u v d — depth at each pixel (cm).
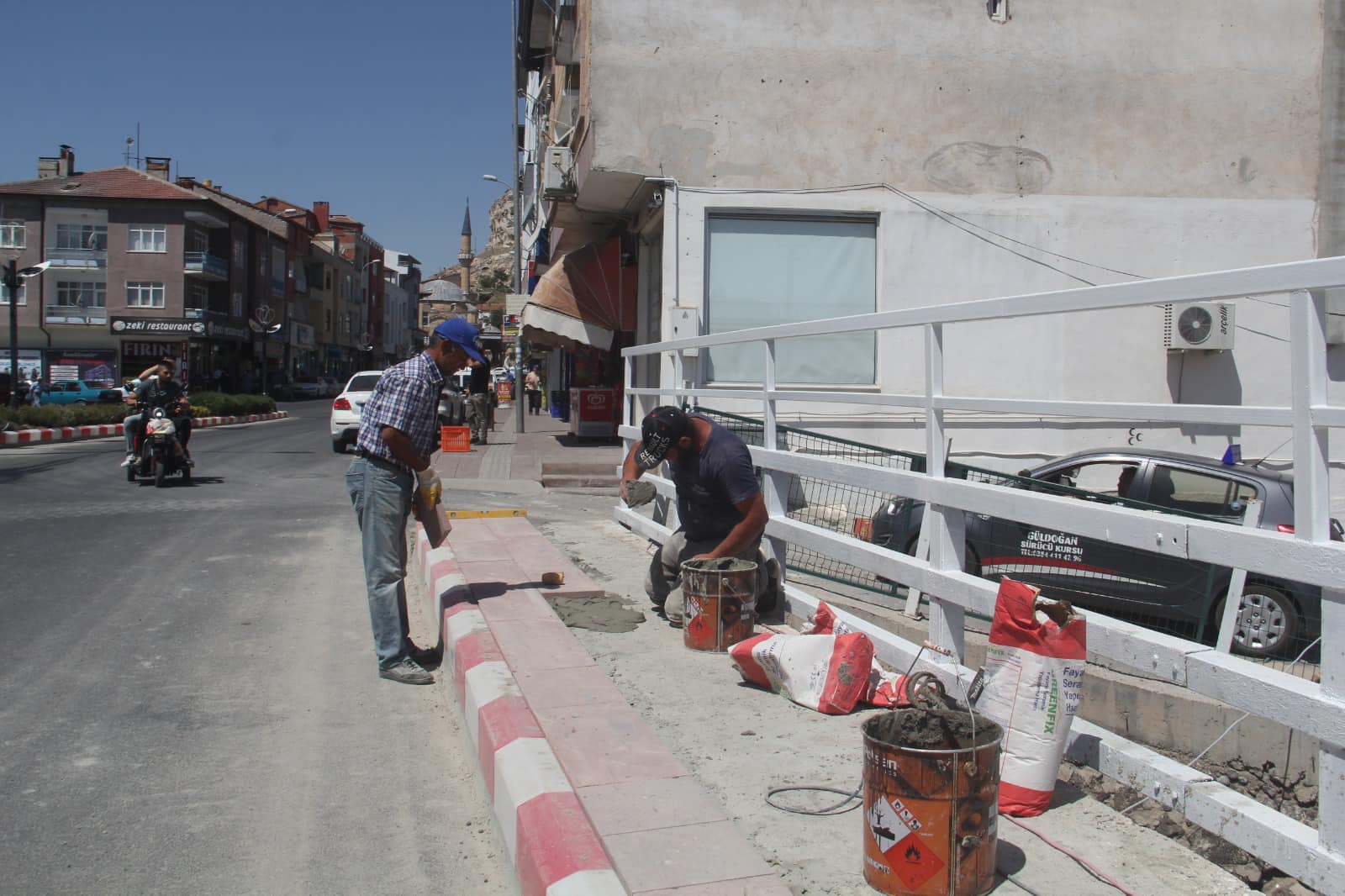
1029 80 1445
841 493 725
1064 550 659
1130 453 802
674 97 1414
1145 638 352
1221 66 1462
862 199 1430
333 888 356
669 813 329
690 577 560
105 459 1988
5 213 5278
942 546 475
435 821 411
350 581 858
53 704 543
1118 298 345
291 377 6994
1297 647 603
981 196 1439
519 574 732
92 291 5350
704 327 1426
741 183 1423
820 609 520
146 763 467
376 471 572
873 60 1430
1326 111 1474
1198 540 327
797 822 338
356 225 9162
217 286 5847
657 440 586
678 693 483
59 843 387
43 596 780
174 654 639
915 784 279
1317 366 288
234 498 1361
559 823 320
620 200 1609
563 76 1912
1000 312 412
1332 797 279
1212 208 1462
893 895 285
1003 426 1406
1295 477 294
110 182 5422
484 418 2212
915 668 463
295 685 584
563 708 438
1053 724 341
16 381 2933
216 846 386
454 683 547
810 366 1423
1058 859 309
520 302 2783
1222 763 515
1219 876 299
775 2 1422
